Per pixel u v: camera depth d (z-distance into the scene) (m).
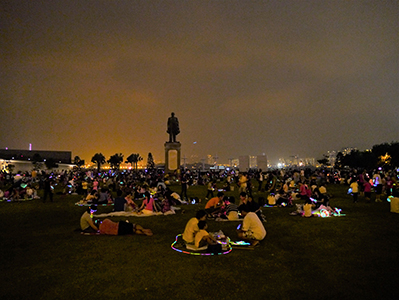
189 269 8.02
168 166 49.56
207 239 9.59
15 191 26.14
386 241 10.70
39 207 21.75
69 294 6.58
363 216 15.80
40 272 7.90
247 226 10.62
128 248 10.03
